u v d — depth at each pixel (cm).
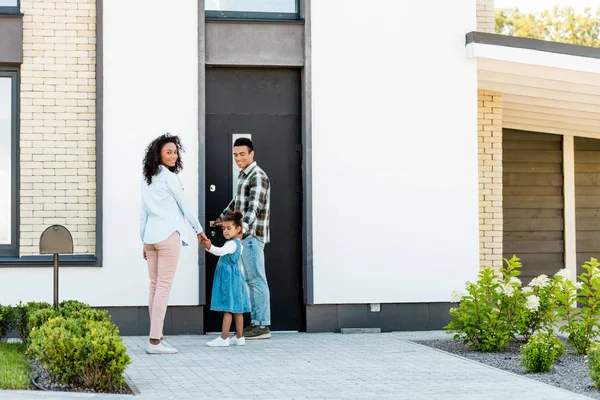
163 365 815
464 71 1102
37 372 744
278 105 1082
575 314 927
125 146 1035
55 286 839
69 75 1041
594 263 949
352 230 1073
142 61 1042
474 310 930
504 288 935
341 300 1070
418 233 1087
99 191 1029
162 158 897
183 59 1048
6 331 888
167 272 888
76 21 1045
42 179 1034
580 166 1465
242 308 938
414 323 1083
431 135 1094
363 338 1012
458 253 1094
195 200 1043
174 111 1045
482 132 1241
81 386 688
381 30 1089
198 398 660
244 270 1006
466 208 1098
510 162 1446
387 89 1087
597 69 1105
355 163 1077
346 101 1078
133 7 1043
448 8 1102
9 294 1012
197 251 1039
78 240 1035
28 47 1038
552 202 1455
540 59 1094
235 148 1015
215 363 827
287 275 1077
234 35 1065
